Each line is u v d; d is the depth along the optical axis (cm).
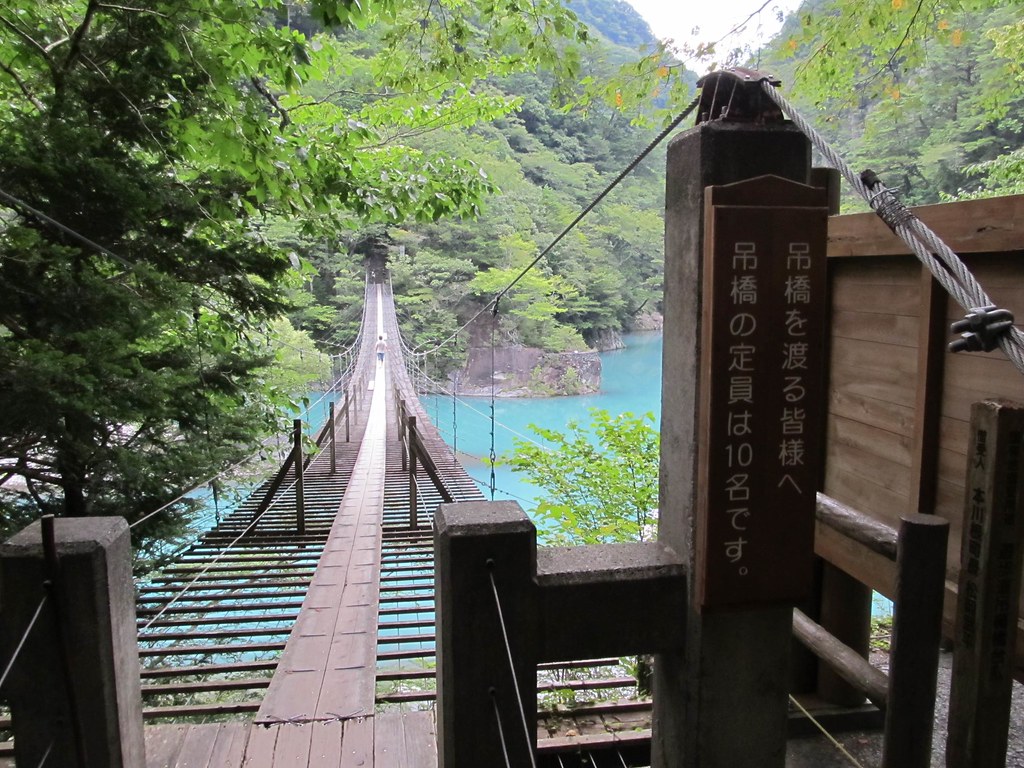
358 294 2547
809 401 109
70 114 287
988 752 105
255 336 587
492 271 2320
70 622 117
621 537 329
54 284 278
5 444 289
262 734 186
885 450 184
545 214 2848
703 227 109
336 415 1020
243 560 406
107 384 284
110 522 129
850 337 200
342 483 668
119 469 308
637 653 121
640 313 3441
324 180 345
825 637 148
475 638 117
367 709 199
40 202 282
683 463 119
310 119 394
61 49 313
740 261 104
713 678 119
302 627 265
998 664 103
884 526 131
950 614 158
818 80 336
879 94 333
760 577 111
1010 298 144
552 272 2748
